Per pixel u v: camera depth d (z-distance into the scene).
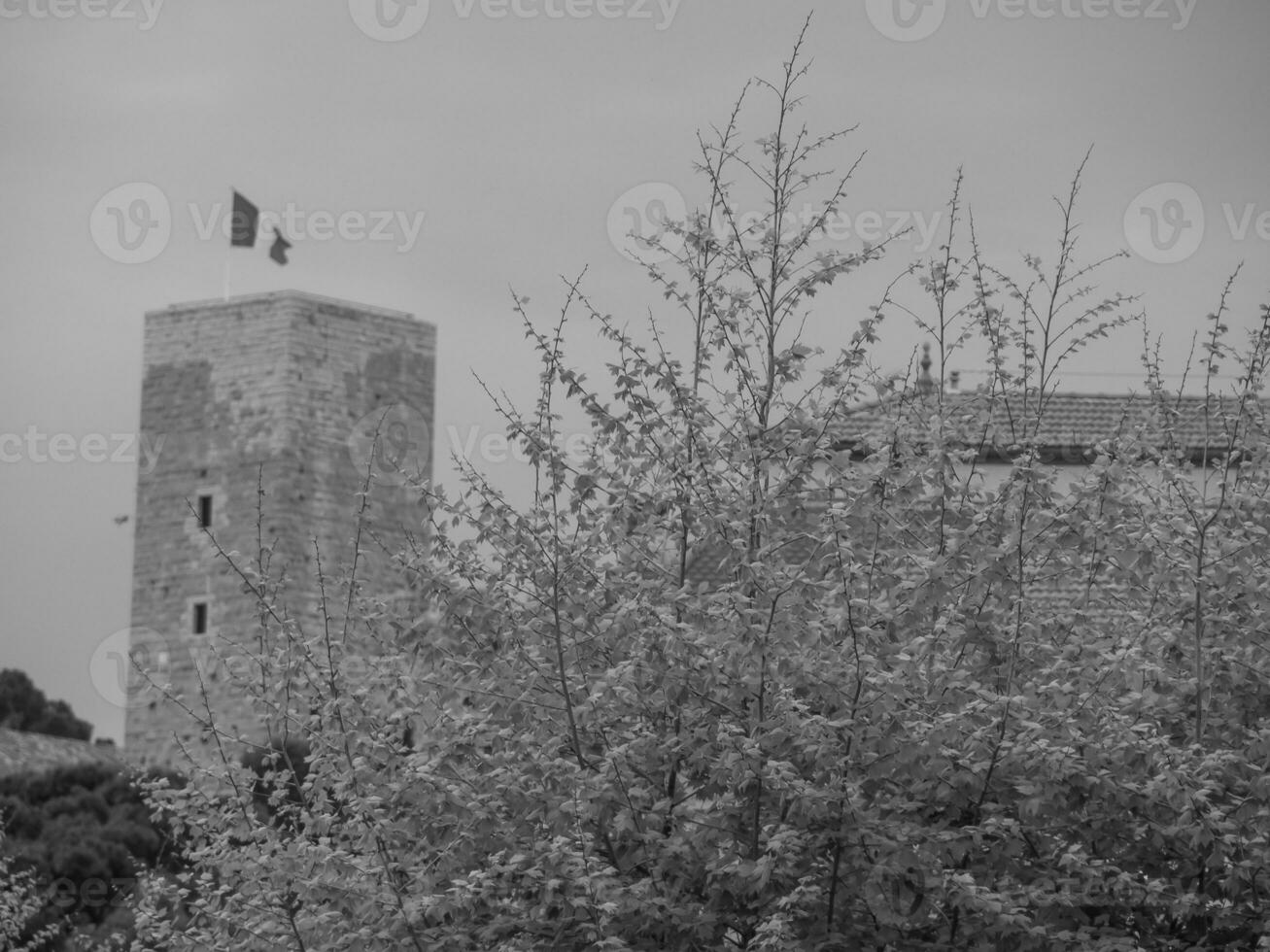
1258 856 16.64
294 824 17.98
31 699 95.88
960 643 17.47
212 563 104.69
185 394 107.56
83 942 29.89
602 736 17.69
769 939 15.70
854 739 16.34
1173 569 18.23
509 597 18.16
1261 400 19.91
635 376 18.09
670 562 18.86
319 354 106.94
